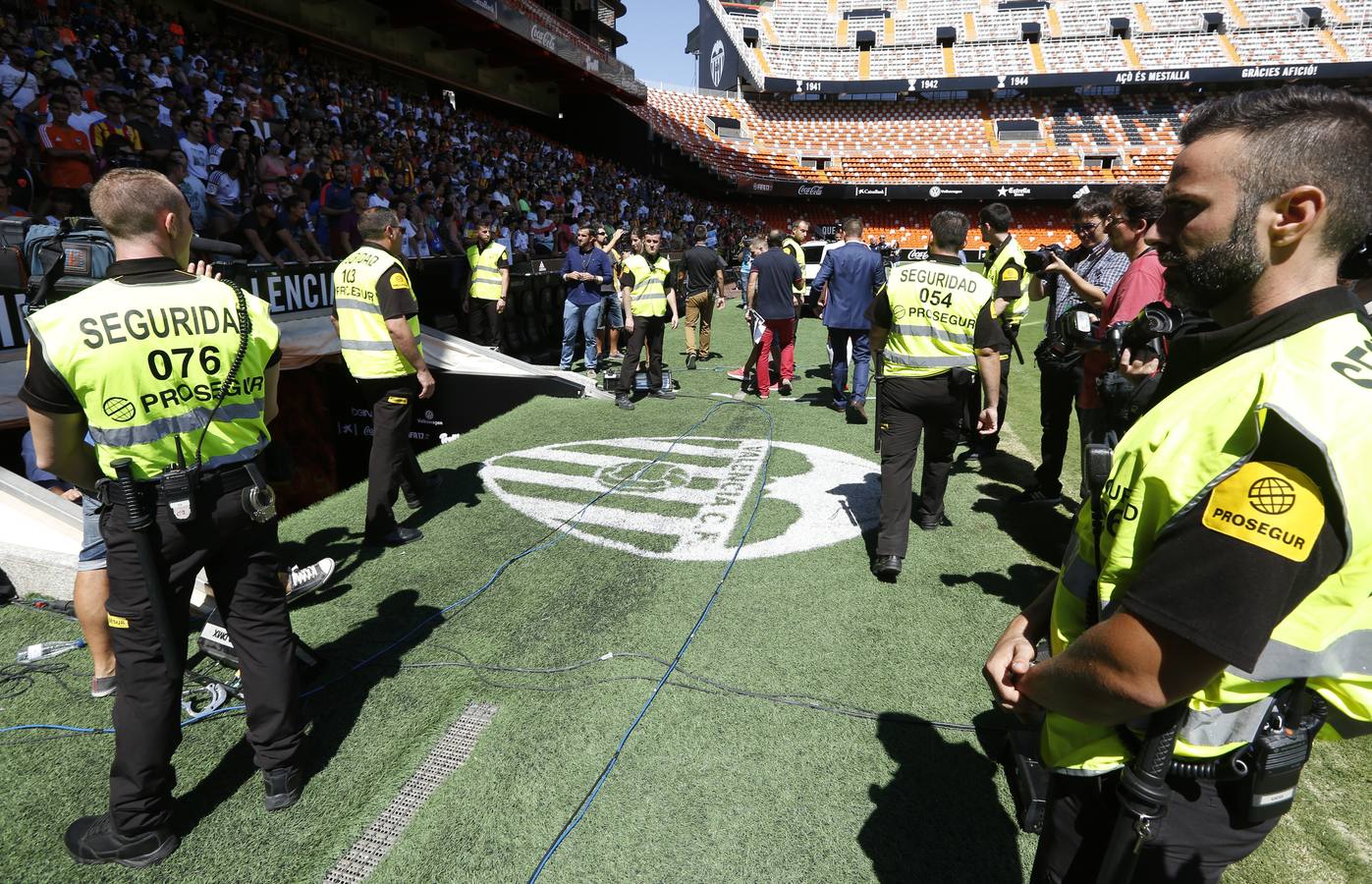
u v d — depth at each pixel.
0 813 2.11
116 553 1.87
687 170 30.61
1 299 4.24
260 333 2.04
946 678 2.78
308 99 12.84
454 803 2.16
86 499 2.44
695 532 4.19
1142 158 33.91
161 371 1.83
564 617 3.23
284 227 7.83
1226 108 0.91
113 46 9.41
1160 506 0.91
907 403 3.46
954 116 37.31
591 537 4.10
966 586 3.53
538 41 19.73
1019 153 34.69
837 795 2.20
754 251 10.01
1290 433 0.80
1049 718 1.20
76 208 6.89
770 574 3.67
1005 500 4.73
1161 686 0.86
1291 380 0.82
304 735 2.39
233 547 2.03
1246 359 0.89
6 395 4.21
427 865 1.95
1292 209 0.85
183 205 1.95
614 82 25.17
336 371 7.24
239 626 2.07
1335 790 2.26
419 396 3.99
